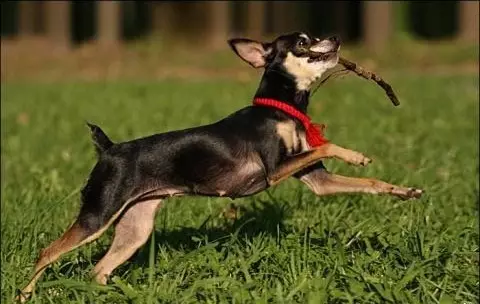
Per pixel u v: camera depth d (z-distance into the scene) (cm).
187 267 633
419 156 1109
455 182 932
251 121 650
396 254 637
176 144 648
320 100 1817
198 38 3834
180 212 796
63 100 2100
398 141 1248
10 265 665
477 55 2891
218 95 2089
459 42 3100
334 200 826
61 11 3334
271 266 621
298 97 658
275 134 643
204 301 581
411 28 3469
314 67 655
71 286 599
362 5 3781
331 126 1432
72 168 1084
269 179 642
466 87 2084
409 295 571
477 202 852
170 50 3341
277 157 641
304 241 648
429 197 809
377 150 1149
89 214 640
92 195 643
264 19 3981
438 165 1044
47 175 985
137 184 644
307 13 3994
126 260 666
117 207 641
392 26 3247
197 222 778
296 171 635
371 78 667
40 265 634
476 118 1516
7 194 946
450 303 560
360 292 566
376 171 948
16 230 737
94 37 3750
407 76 2533
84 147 1280
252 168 647
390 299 559
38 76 2984
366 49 3053
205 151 646
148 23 3994
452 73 2633
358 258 625
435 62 2862
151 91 2264
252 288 586
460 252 652
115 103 1994
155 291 589
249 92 2133
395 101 670
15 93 2316
